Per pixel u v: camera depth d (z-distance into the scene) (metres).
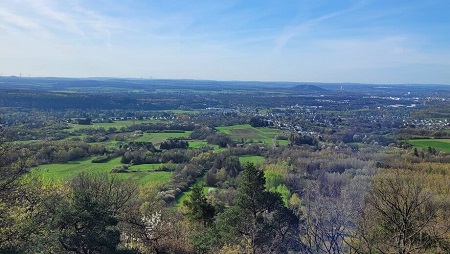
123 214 31.52
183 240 30.83
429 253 20.41
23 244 20.42
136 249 24.19
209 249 29.97
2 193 21.81
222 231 31.14
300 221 32.12
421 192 26.66
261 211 33.56
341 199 29.80
